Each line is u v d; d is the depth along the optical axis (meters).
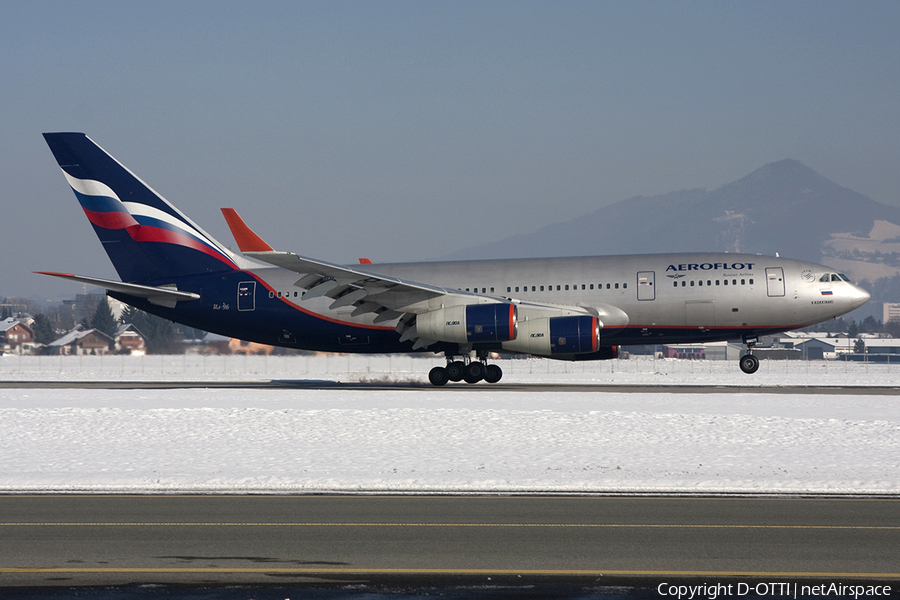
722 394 137.25
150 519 50.03
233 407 117.88
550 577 38.66
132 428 95.94
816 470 67.50
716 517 50.69
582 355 153.88
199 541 44.91
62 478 63.75
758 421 97.44
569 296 148.38
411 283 142.12
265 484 60.81
